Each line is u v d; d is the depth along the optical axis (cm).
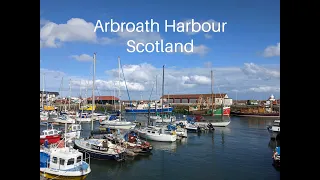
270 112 5928
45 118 3772
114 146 1977
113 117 3641
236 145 2572
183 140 2831
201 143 2670
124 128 3209
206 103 7031
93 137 2312
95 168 1717
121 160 1808
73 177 1343
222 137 3062
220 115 5350
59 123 3706
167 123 3772
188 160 1994
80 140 2014
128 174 1636
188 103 7838
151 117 4488
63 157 1364
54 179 1322
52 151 1434
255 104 8088
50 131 2277
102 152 1795
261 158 2061
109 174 1619
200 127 3553
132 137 2252
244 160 2000
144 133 2720
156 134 2672
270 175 1644
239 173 1684
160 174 1645
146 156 2073
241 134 3297
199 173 1683
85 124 3919
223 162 1938
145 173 1662
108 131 2606
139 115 5575
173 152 2253
